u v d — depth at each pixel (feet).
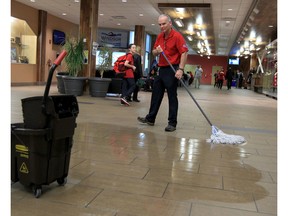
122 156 9.60
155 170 8.43
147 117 15.11
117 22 52.75
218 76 76.28
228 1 32.99
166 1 34.71
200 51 90.02
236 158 10.02
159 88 14.69
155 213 5.92
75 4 39.93
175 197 6.72
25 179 6.43
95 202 6.26
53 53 48.03
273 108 27.96
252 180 8.01
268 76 47.21
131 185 7.27
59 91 30.22
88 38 30.17
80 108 20.27
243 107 27.53
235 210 6.20
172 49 13.75
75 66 28.71
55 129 6.33
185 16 39.86
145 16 45.93
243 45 68.39
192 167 8.86
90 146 10.59
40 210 5.81
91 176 7.72
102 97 28.76
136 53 25.07
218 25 47.39
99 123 15.05
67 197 6.43
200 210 6.14
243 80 82.23
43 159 6.31
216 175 8.28
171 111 14.16
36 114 6.27
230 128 15.78
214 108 25.13
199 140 12.36
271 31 48.42
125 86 23.21
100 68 31.24
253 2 32.35
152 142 11.64
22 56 41.96
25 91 31.32
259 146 11.89
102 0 37.32
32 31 43.21
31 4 41.19
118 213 5.84
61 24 50.19
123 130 13.60
